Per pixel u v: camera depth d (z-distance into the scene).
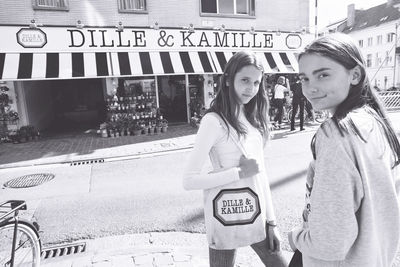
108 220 4.18
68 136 11.39
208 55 11.91
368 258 1.01
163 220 4.11
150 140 10.00
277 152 7.67
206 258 2.98
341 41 1.03
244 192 1.71
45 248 3.47
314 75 1.05
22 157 8.29
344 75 1.03
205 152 1.68
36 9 10.22
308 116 12.44
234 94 1.69
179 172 6.43
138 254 3.09
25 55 9.91
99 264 2.95
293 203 4.41
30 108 11.89
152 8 11.52
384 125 1.11
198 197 4.89
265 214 1.80
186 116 13.83
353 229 0.96
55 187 5.82
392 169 1.12
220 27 12.05
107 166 7.19
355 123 1.02
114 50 10.84
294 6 13.40
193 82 13.29
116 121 10.98
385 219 1.04
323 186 0.99
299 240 1.12
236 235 1.71
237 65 1.65
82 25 10.33
